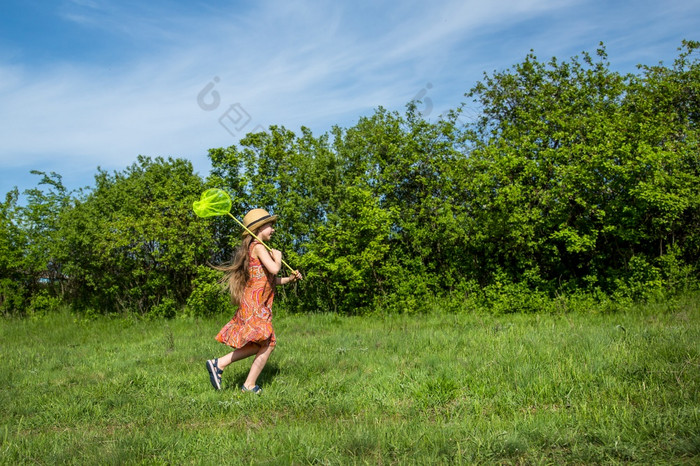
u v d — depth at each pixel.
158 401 5.48
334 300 13.63
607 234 12.23
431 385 5.23
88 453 4.02
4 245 15.66
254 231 5.70
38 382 6.88
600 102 13.54
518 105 15.53
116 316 14.80
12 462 3.97
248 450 3.96
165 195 15.07
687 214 12.59
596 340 6.77
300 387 5.71
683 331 7.15
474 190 12.51
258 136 14.05
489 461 3.53
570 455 3.58
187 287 15.14
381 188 13.82
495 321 10.62
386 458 3.69
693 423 3.79
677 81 14.42
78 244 14.87
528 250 12.61
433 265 13.50
